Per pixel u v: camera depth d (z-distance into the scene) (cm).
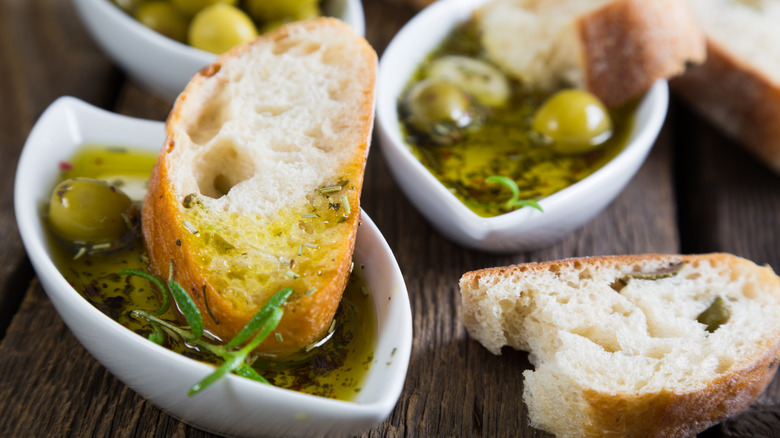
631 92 39
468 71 40
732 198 40
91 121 34
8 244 35
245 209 31
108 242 32
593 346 31
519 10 41
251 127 32
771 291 33
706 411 31
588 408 30
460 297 35
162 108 40
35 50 42
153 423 31
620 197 39
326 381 30
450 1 41
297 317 29
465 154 38
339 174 31
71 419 31
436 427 31
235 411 28
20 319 33
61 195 31
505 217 34
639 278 33
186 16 40
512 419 32
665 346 32
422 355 33
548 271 33
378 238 31
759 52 41
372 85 33
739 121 41
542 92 41
